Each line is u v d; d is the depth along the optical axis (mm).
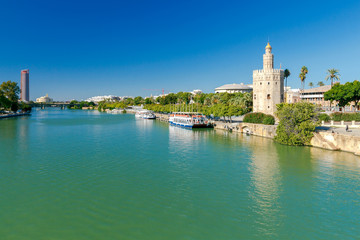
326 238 23969
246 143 69688
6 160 49375
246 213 28312
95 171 42500
